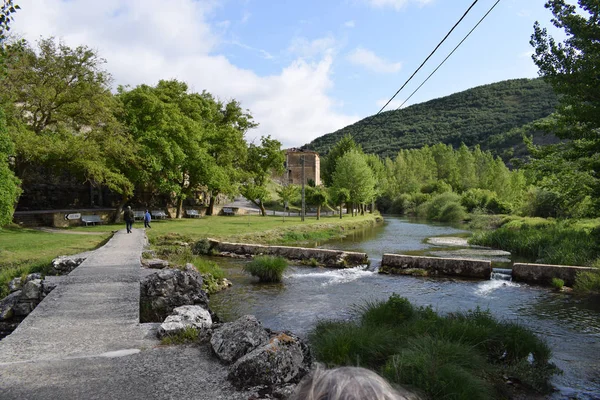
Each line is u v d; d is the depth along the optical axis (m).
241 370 4.54
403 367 5.40
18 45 13.06
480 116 174.62
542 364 7.13
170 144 33.12
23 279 12.23
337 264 19.86
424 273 17.50
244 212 55.81
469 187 86.56
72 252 17.66
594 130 11.91
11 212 17.53
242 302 12.84
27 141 23.39
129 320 7.03
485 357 7.00
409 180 92.12
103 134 28.70
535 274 15.98
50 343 5.86
